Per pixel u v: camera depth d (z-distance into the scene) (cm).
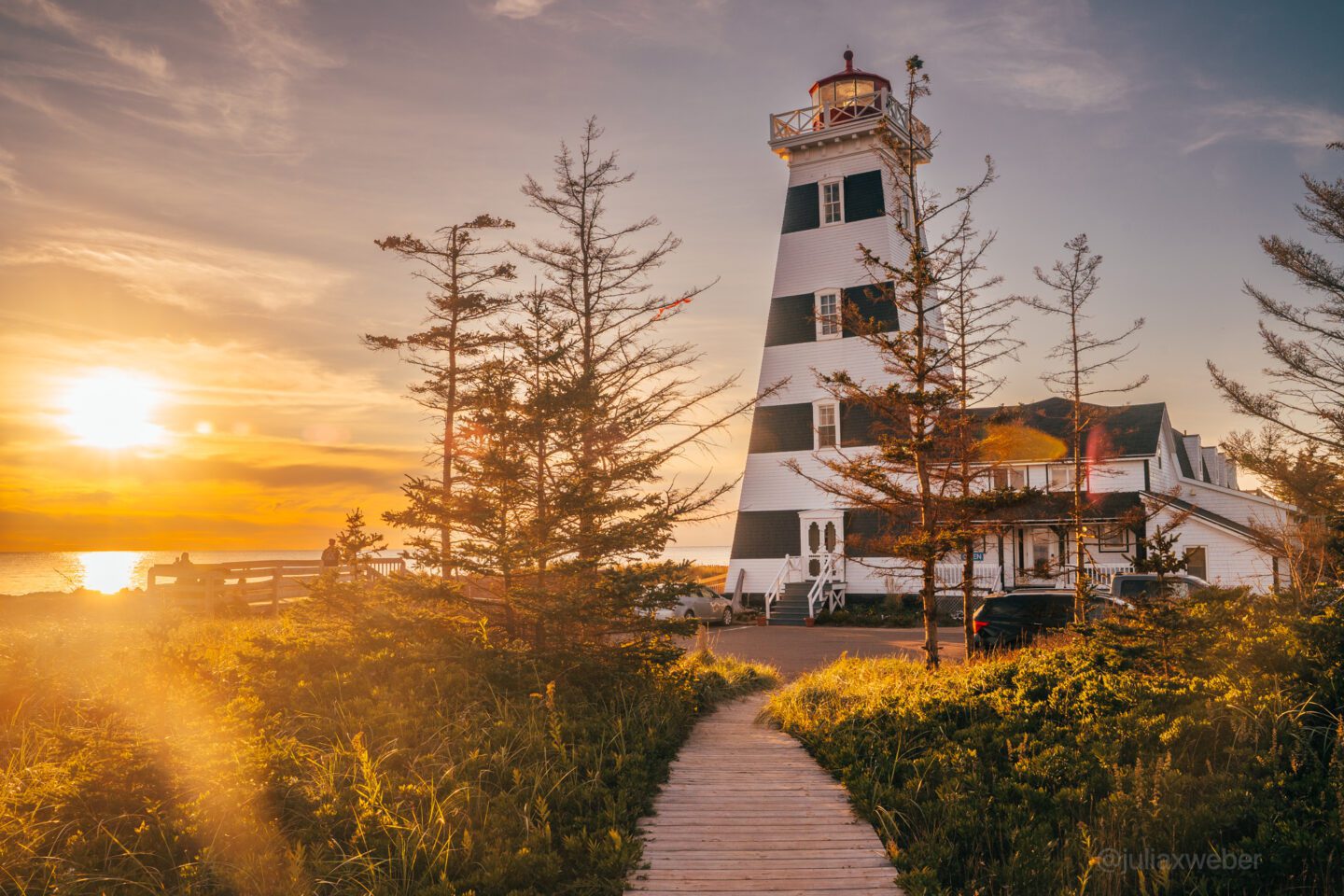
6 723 1019
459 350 2380
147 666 1235
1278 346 2238
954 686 1344
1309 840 763
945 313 1984
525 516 1366
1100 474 3403
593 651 1325
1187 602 1334
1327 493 2123
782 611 3456
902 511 1894
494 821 857
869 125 3619
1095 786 923
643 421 1850
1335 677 997
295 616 1619
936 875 779
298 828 832
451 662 1245
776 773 1069
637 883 768
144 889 718
